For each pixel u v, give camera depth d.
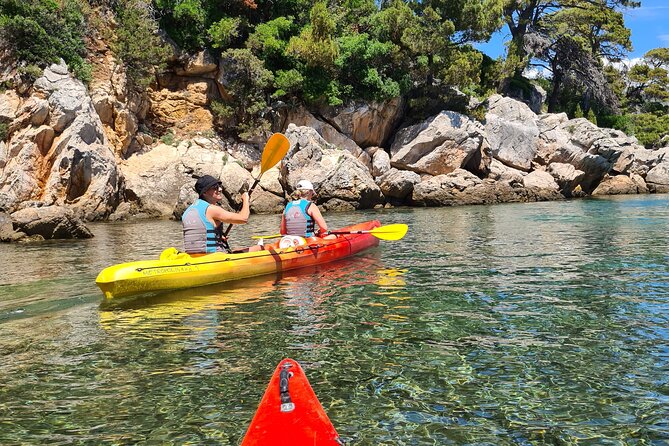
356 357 4.28
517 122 28.89
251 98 24.75
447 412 3.35
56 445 3.01
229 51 24.36
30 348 4.61
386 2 31.77
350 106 26.08
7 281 7.47
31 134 18.31
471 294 6.31
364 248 9.60
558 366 4.06
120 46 22.77
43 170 18.53
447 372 3.96
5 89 19.05
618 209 19.30
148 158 21.91
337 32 27.81
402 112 27.97
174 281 6.57
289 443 2.39
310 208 8.39
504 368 4.03
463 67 26.42
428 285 6.80
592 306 5.73
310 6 27.59
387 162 25.92
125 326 5.21
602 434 3.08
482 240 11.05
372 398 3.54
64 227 12.85
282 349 4.49
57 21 20.83
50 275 7.91
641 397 3.53
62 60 20.05
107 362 4.25
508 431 3.12
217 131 25.33
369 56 26.00
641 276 7.24
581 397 3.54
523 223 14.62
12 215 12.77
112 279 6.12
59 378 3.94
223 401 3.53
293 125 22.56
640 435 3.06
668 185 32.28
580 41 40.59
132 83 23.23
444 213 18.83
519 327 5.02
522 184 26.58
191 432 3.13
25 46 19.64
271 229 14.19
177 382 3.84
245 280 7.18
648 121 43.94
